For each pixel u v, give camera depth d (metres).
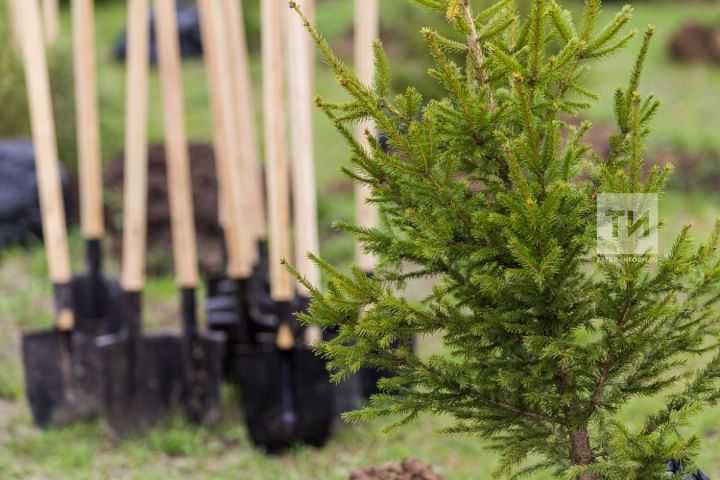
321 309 3.62
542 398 3.50
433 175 3.43
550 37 3.57
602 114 15.62
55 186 7.65
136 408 7.32
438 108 3.45
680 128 15.79
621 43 3.43
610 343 3.44
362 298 3.54
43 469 6.70
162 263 11.22
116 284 8.36
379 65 3.58
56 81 12.93
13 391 8.13
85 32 7.89
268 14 6.68
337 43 22.89
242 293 7.80
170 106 7.27
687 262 3.26
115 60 22.14
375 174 3.61
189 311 7.36
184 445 7.08
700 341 3.70
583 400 3.73
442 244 3.44
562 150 3.80
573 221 3.38
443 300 3.61
